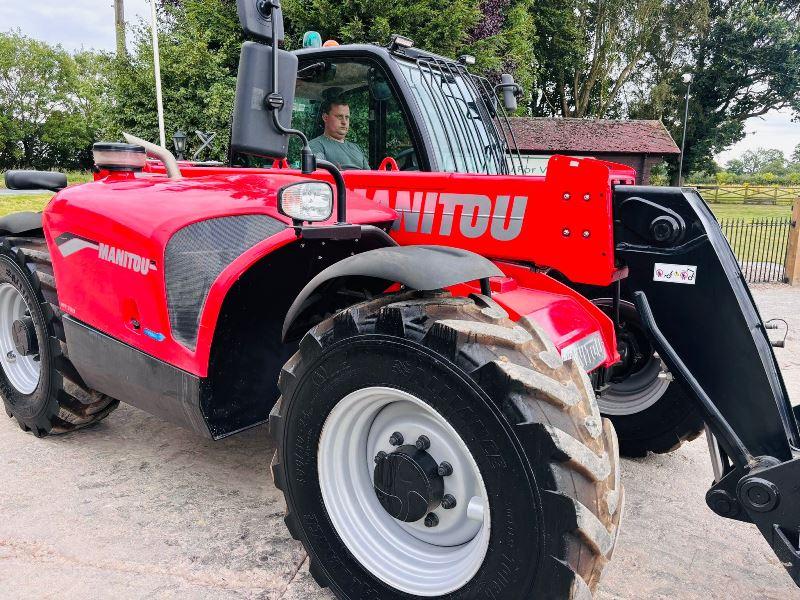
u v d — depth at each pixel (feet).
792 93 114.52
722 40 111.14
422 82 9.36
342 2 38.78
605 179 7.02
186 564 7.55
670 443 10.44
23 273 10.61
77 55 146.30
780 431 6.44
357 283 7.68
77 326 9.45
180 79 39.65
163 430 11.57
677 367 6.79
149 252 7.98
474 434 5.48
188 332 7.82
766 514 5.85
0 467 10.01
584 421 5.61
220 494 9.25
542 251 7.54
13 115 143.23
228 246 7.64
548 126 60.03
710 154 119.96
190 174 10.45
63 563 7.52
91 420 11.10
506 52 50.26
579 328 7.19
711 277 6.80
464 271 6.02
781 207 90.43
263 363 8.50
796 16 121.08
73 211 9.20
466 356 5.50
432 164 8.79
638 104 110.22
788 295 28.58
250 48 5.98
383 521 6.75
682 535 8.50
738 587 7.38
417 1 40.19
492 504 5.47
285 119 6.25
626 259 7.23
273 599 6.98
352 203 8.18
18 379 11.58
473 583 5.70
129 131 41.19
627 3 97.60
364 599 6.48
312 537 6.77
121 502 8.96
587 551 5.26
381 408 6.56
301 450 6.68
